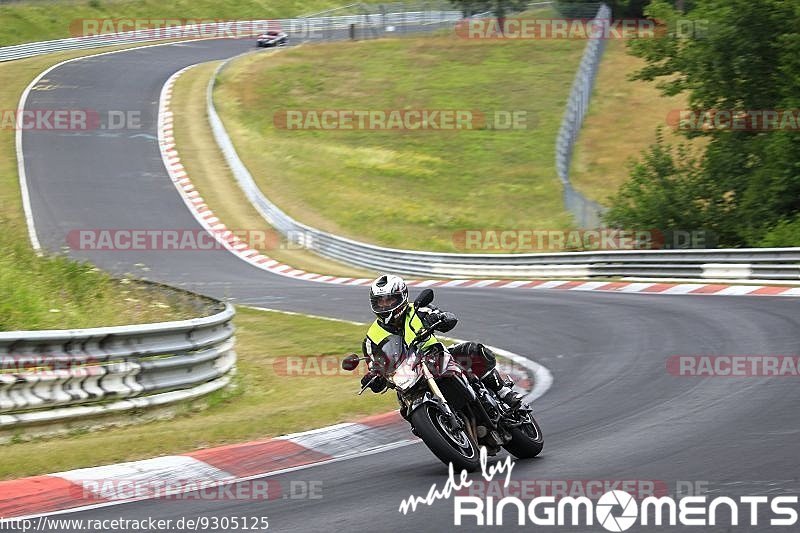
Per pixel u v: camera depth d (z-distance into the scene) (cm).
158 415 3047
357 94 15962
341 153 13312
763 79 8206
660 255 6975
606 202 11031
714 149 8481
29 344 2762
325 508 1834
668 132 13025
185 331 3231
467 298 6341
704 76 8344
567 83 15775
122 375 2958
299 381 3800
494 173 12544
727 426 2395
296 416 2839
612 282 6988
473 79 16288
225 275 8806
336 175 12444
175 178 12131
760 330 4084
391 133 14162
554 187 11881
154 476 2202
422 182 12319
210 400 3309
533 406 2975
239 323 5481
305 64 17412
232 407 3312
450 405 2130
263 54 18312
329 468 2242
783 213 7906
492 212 11212
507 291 6831
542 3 19338
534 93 15488
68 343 2847
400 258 8962
